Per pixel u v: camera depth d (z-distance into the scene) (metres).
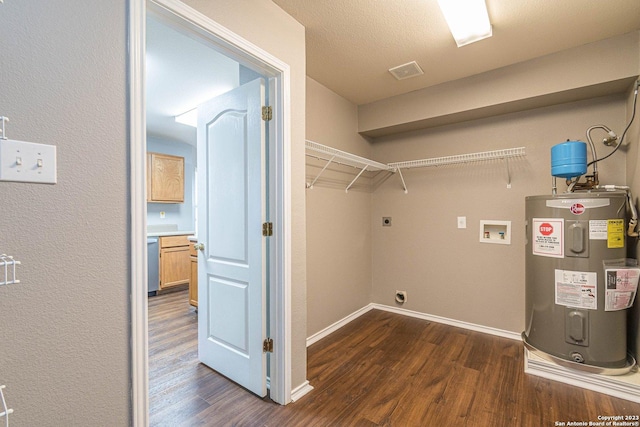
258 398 1.83
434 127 3.12
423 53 2.25
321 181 2.78
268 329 1.87
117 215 1.03
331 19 1.85
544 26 1.92
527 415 1.66
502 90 2.46
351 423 1.60
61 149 0.91
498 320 2.78
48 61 0.88
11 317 0.83
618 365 1.90
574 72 2.17
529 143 2.62
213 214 2.15
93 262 0.98
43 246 0.88
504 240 2.74
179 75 2.70
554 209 2.04
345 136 3.10
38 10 0.86
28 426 0.86
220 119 2.08
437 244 3.11
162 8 1.17
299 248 1.88
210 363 2.20
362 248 3.38
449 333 2.81
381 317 3.25
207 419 1.64
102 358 1.00
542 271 2.11
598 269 1.91
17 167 0.82
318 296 2.72
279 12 1.73
